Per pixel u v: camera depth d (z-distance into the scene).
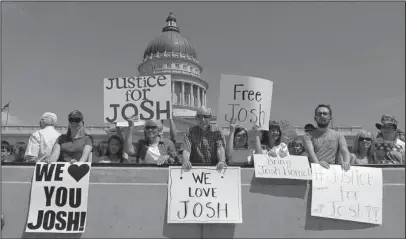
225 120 6.07
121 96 6.66
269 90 6.19
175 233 5.00
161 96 6.60
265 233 5.05
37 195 5.02
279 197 5.16
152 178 5.14
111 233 4.98
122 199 5.07
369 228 5.12
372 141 6.10
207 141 5.52
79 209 5.00
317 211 5.09
